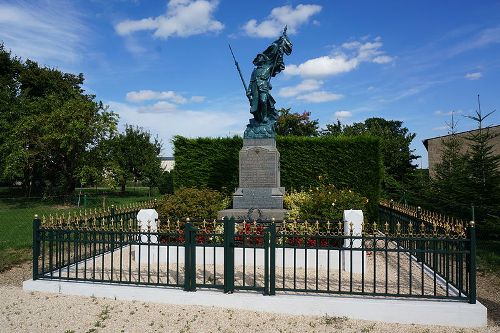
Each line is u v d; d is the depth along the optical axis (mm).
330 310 5836
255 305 6047
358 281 7301
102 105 25891
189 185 17297
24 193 33531
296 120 34312
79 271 7859
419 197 20172
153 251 8906
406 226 10516
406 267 8445
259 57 12781
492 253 11742
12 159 24281
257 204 11711
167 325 5469
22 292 6855
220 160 17109
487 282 8523
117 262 8820
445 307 5578
